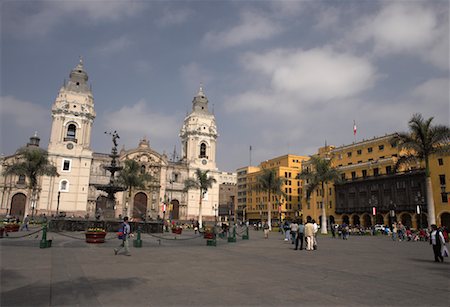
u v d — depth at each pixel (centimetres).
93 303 846
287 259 1811
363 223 7431
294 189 11144
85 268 1353
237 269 1421
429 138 3634
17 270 1271
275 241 3328
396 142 3988
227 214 13588
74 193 8025
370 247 2750
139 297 912
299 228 2414
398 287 1088
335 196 8200
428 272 1397
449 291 1036
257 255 2000
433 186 6131
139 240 2356
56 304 829
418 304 883
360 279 1222
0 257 1609
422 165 6375
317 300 913
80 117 8381
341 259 1834
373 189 7250
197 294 958
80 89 8600
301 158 11719
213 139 9925
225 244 2869
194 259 1741
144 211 8744
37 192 7675
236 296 944
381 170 7194
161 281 1126
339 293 997
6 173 5350
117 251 1852
